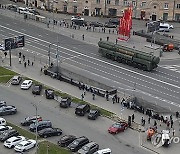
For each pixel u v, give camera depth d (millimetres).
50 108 179000
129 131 164625
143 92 199625
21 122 163250
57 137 157375
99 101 186875
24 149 146750
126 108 181750
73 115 174125
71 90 195500
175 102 192250
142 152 151500
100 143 155500
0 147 149625
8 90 192625
